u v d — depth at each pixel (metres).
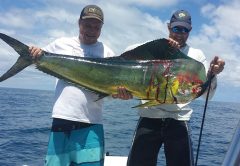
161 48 1.54
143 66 1.56
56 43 1.80
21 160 3.95
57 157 1.70
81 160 1.69
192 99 1.53
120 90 1.58
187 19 1.83
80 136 1.69
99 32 1.76
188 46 1.91
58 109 1.70
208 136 6.78
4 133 6.29
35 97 26.80
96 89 1.63
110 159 2.62
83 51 1.76
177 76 1.52
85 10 1.73
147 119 1.93
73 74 1.63
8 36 1.60
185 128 1.89
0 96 25.72
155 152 1.94
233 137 0.58
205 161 4.17
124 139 5.42
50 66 1.63
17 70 1.60
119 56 1.60
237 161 0.56
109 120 8.60
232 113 18.02
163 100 1.54
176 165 1.88
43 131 6.67
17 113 11.12
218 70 1.53
